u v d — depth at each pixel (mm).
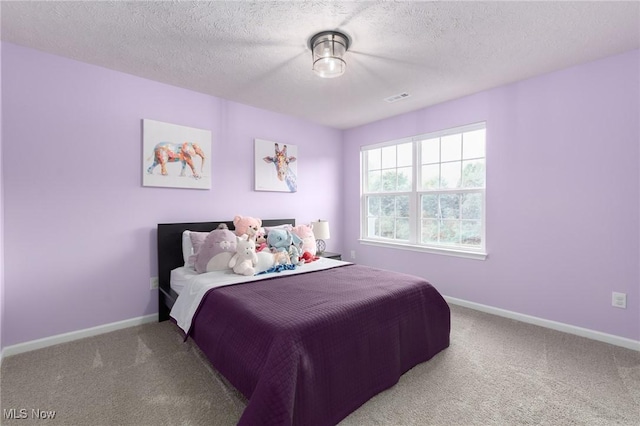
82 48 2195
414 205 3668
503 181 2885
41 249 2256
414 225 3674
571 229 2496
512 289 2850
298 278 2324
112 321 2582
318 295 1882
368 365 1668
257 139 3494
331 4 1697
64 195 2346
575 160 2465
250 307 1673
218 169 3195
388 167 4035
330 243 4383
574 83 2459
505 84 2840
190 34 2006
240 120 3361
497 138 2916
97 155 2486
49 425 1461
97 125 2482
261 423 1211
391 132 3891
